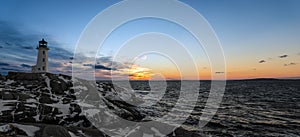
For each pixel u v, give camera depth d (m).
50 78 22.31
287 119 22.05
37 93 18.02
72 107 15.88
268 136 16.02
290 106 31.59
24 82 20.86
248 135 16.25
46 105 14.90
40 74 23.38
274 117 23.09
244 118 22.44
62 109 15.13
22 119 12.35
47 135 9.14
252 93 52.84
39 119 13.02
